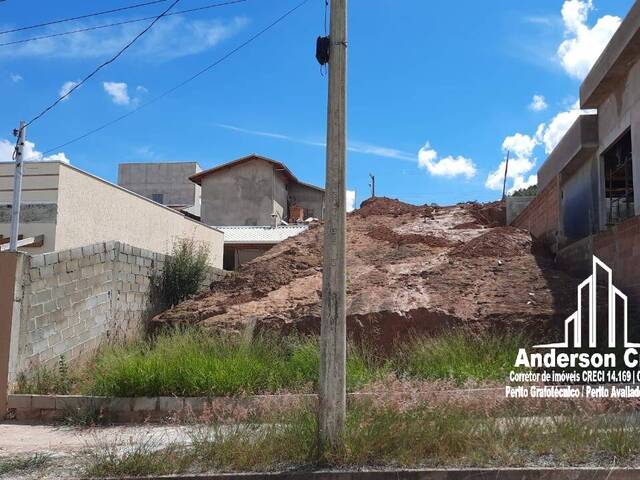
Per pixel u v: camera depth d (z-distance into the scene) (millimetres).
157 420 8719
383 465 5945
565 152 14797
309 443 6227
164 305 14680
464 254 14203
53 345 10336
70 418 8695
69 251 10875
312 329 11352
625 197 13203
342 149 6570
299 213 41500
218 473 5918
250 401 8250
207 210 39812
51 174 14156
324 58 6738
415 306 11164
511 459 5930
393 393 7219
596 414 6750
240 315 12297
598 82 12305
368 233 17594
